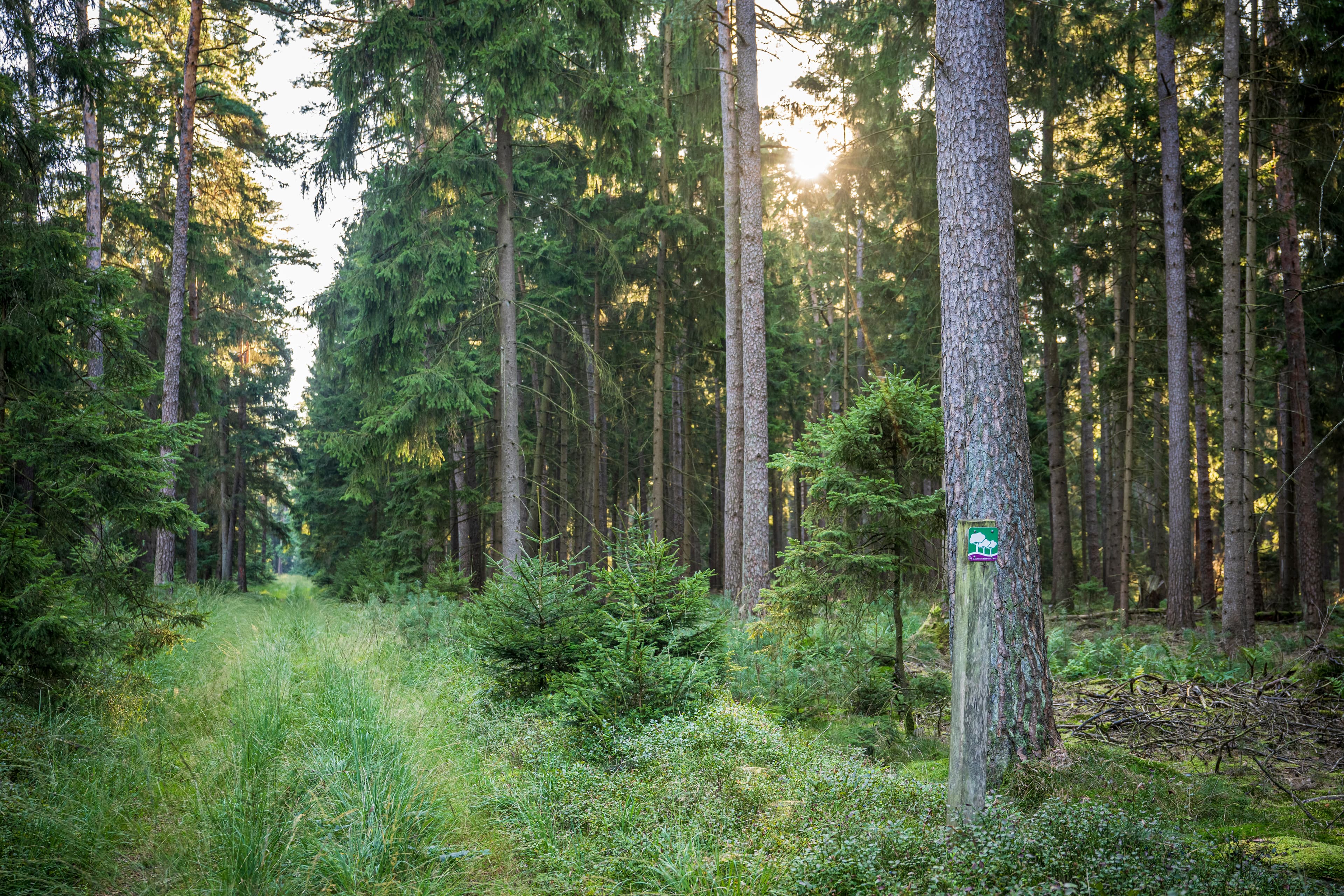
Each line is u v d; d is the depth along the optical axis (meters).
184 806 5.93
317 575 34.84
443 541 23.70
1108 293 22.44
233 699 8.38
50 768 5.86
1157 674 10.08
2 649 6.78
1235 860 4.27
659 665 7.60
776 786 6.01
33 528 7.44
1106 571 29.42
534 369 25.56
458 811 5.69
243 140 21.02
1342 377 14.59
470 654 10.56
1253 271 14.38
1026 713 6.16
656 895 4.66
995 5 6.96
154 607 8.57
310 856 4.88
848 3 15.14
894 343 25.47
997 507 6.48
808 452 9.34
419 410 17.52
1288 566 21.27
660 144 20.48
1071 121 19.92
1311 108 15.12
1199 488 19.42
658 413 23.09
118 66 13.30
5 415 8.04
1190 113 17.59
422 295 16.77
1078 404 29.97
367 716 6.86
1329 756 6.34
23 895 4.50
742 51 14.54
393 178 16.11
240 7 17.61
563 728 7.45
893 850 4.55
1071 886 3.87
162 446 8.98
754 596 13.68
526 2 14.45
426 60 14.61
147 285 19.33
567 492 26.73
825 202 26.30
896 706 8.88
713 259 21.97
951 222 6.93
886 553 8.89
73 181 10.12
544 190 22.73
